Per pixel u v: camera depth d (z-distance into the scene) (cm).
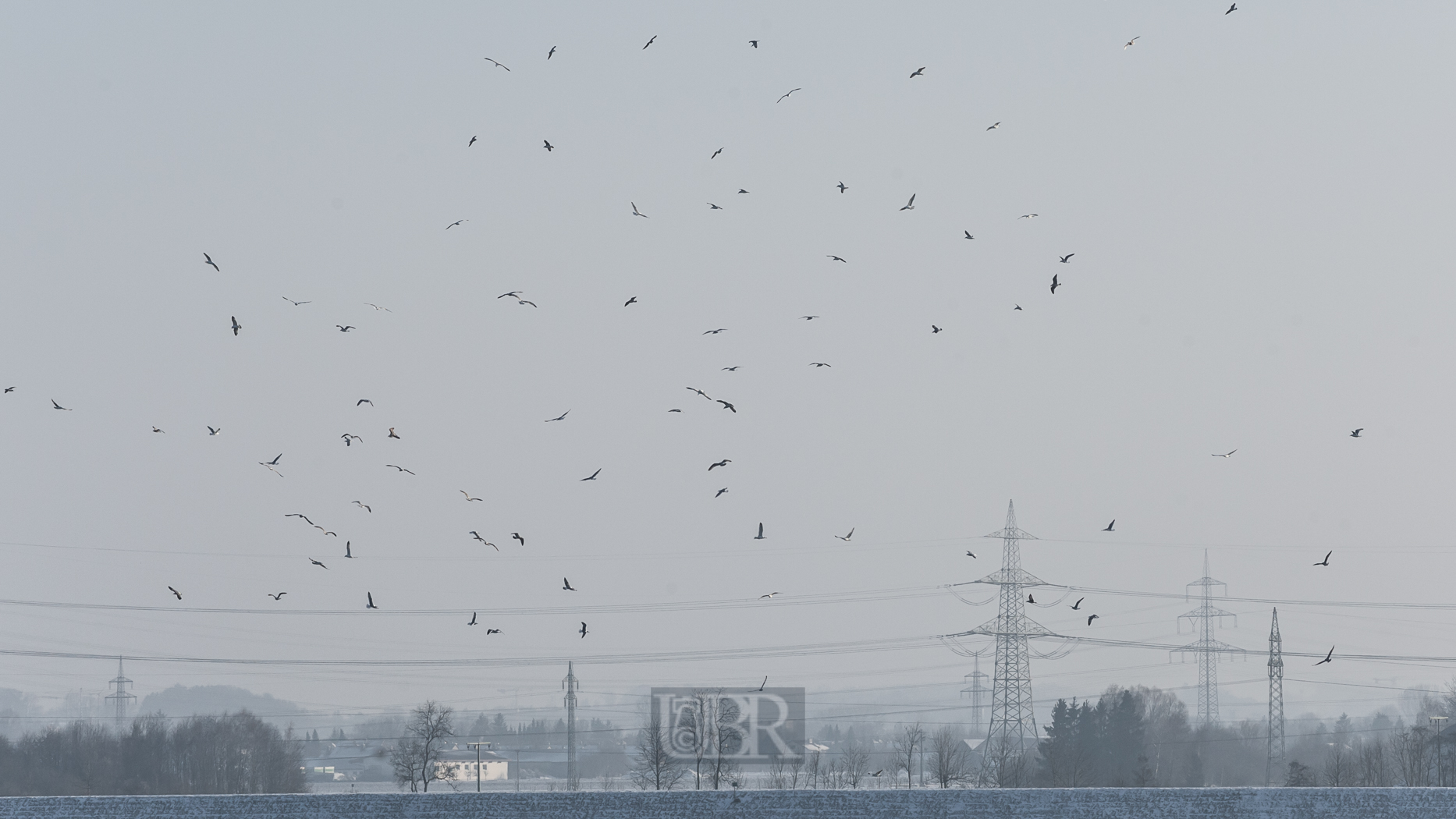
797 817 6550
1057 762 12094
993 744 12975
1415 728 12744
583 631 7256
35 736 14312
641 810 6612
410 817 6650
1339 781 11838
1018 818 6456
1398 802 6397
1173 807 6456
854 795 6600
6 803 6706
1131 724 13200
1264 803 6450
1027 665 12756
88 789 12481
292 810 6694
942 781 12206
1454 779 11475
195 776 13338
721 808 6600
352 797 6738
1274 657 12725
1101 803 6494
